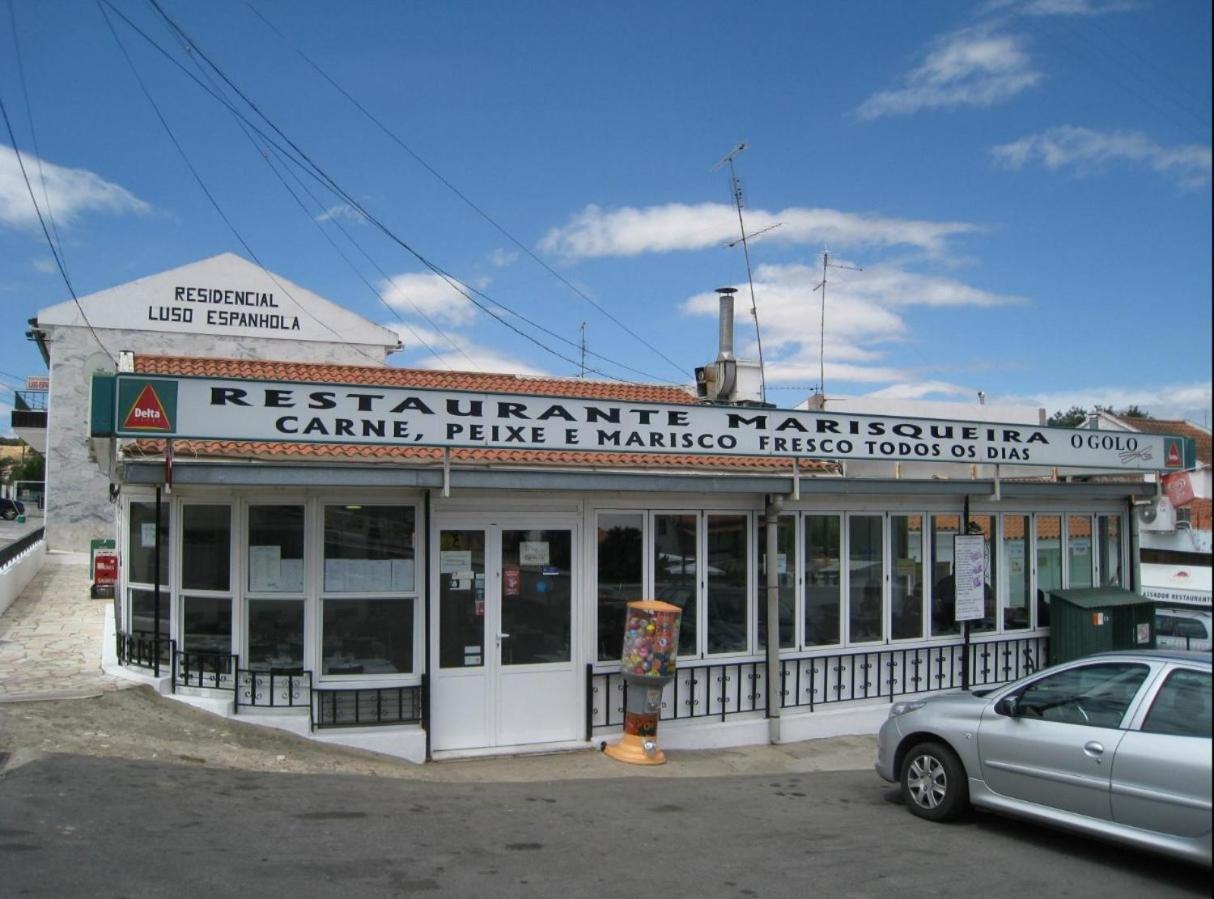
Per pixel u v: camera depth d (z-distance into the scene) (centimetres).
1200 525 2877
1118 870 670
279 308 2931
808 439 1070
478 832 711
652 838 722
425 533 980
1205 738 637
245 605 952
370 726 955
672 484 1030
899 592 1237
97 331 2784
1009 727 742
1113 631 1290
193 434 826
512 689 1014
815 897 598
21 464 7631
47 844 600
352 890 568
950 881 638
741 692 1125
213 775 789
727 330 1550
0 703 891
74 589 1933
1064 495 1302
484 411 919
